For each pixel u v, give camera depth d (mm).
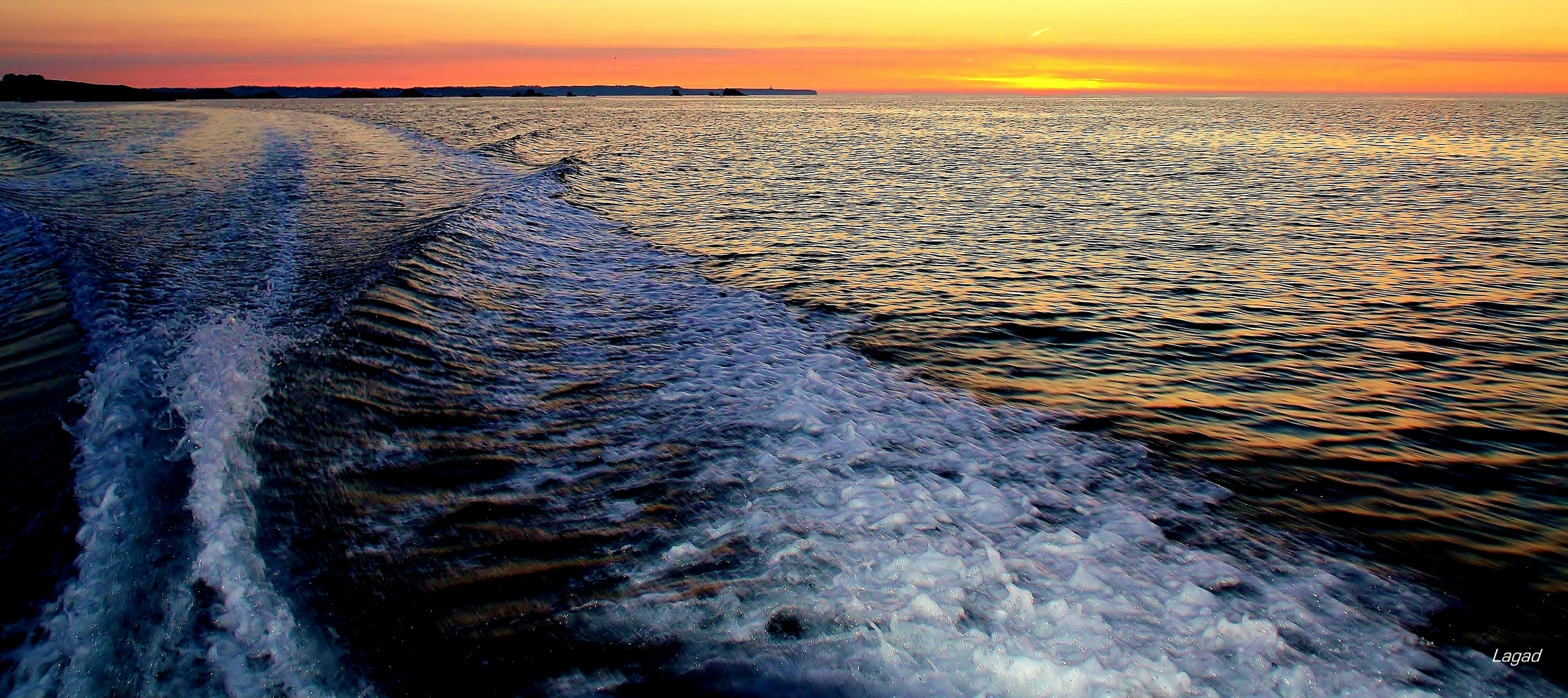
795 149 36469
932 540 4379
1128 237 14414
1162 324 9055
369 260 10859
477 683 3373
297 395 6277
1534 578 4184
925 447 5676
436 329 8336
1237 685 3301
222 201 16297
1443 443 5973
